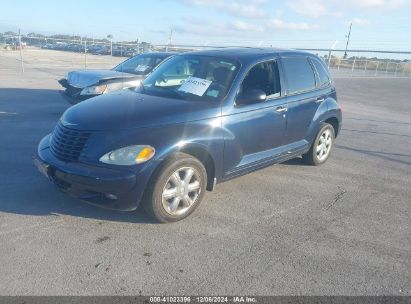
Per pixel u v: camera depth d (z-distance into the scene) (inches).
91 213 164.9
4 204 168.6
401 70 1529.3
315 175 234.5
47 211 164.6
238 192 200.2
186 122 161.9
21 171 207.8
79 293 115.5
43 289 116.3
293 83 215.2
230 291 120.5
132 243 144.6
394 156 290.2
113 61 1186.0
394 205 195.8
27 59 1199.6
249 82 189.3
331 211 184.2
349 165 260.4
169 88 195.0
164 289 119.6
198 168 163.6
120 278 123.6
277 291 121.6
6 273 122.6
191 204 165.9
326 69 252.1
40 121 332.5
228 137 174.4
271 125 197.8
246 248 145.9
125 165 144.9
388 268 137.6
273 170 238.8
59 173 151.3
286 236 157.0
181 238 150.5
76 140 152.2
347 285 126.3
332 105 245.9
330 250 147.8
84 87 347.6
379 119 469.4
